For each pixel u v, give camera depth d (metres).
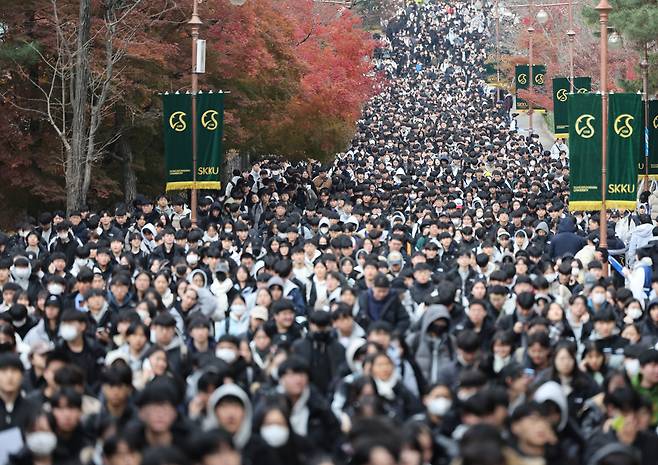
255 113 52.19
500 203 44.41
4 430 14.54
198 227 33.75
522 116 114.06
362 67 66.19
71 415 13.55
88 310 21.20
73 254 30.75
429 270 23.86
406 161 77.19
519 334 19.66
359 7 170.38
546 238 35.78
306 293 24.92
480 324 19.59
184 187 36.97
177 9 45.75
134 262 26.88
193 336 19.06
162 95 39.03
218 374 14.72
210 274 26.00
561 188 55.03
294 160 71.56
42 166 43.81
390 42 163.88
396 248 27.44
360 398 14.60
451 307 20.12
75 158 39.56
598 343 18.20
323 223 33.59
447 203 41.62
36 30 43.34
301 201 52.00
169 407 13.06
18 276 25.39
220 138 37.03
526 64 103.38
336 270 24.31
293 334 19.30
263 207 44.81
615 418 14.04
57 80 44.84
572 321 21.52
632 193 31.72
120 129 46.00
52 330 20.58
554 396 13.91
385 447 10.77
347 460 13.46
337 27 64.06
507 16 157.75
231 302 24.38
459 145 86.44
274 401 13.45
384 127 102.69
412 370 17.27
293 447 13.16
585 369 17.83
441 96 136.00
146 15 43.88
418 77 151.00
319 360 17.88
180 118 36.88
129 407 15.09
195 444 11.30
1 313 20.30
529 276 23.80
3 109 43.62
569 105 31.84
